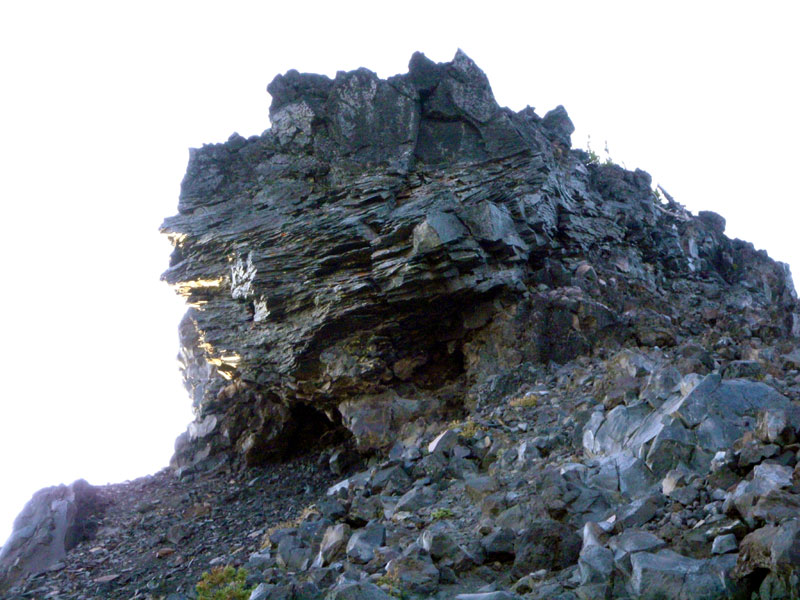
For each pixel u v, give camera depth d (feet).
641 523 34.24
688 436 40.83
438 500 50.03
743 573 26.89
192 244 84.64
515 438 56.24
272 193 82.53
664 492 37.52
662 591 27.89
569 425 53.88
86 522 81.10
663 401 46.29
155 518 80.59
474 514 45.24
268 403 89.71
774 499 28.81
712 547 29.63
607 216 91.04
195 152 87.92
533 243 77.82
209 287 85.71
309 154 83.05
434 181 79.36
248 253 78.64
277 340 77.92
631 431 45.14
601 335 71.31
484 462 55.16
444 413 72.38
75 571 70.08
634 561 29.35
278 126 84.28
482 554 37.45
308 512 60.70
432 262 71.05
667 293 89.76
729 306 87.81
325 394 77.97
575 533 35.17
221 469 91.15
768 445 34.99
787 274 103.91
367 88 81.61
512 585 34.24
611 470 41.70
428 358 77.46
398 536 43.75
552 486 40.19
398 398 74.59
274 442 88.43
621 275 85.40
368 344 74.95
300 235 76.74
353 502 52.37
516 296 74.23
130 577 65.31
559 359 70.54
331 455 80.89
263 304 77.20
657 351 67.21
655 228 97.19
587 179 95.61
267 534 64.85
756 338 73.00
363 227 74.64
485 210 72.74
